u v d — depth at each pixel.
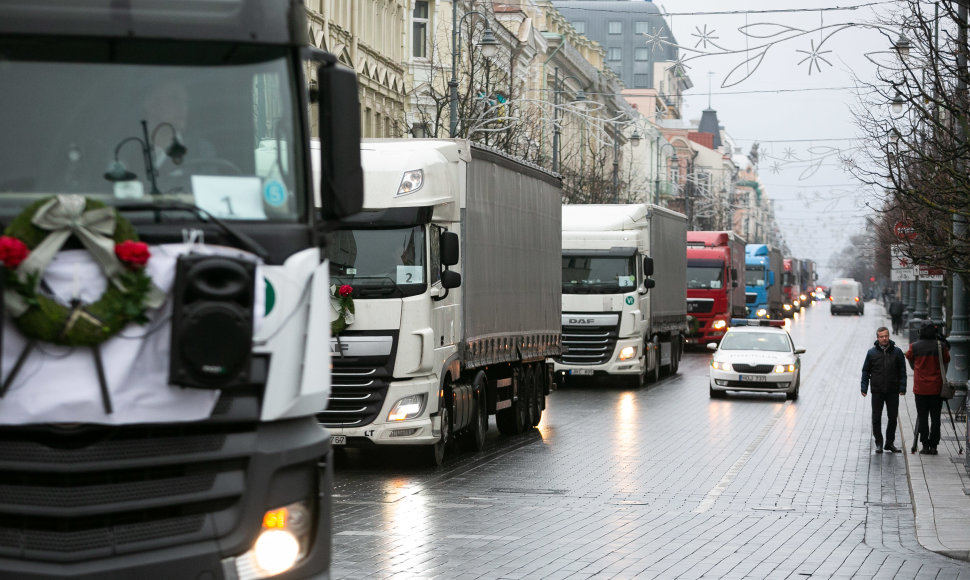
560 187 66.56
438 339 44.97
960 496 39.00
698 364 118.81
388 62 114.06
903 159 49.53
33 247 15.14
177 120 16.86
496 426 63.59
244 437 16.27
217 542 16.09
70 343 15.13
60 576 15.34
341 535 32.00
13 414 15.18
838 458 50.88
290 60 17.67
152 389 15.57
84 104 16.58
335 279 43.56
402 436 43.66
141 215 16.11
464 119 88.88
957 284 67.56
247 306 15.84
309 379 16.81
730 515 36.56
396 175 43.88
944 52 44.22
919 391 51.41
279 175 17.12
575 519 35.28
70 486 15.39
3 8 16.50
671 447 53.72
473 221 49.34
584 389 87.38
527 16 161.12
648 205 89.56
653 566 28.58
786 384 79.69
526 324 58.41
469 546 30.69
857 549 31.28
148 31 16.89
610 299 83.50
